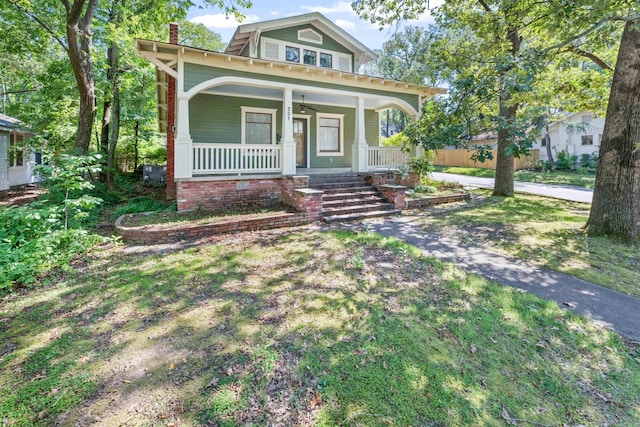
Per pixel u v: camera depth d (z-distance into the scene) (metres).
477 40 9.65
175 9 11.41
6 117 15.30
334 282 4.30
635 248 5.86
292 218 7.36
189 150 7.75
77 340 3.04
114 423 2.13
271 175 8.78
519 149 6.30
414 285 4.25
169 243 6.01
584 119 22.66
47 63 15.67
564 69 9.54
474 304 3.77
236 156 8.48
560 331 3.29
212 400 2.32
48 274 4.57
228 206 8.30
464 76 7.76
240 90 10.43
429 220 7.99
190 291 4.04
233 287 4.15
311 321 3.36
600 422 2.28
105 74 13.30
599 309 3.75
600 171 6.61
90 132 10.38
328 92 9.82
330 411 2.26
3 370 2.63
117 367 2.67
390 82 10.47
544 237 6.55
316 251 5.52
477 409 2.32
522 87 6.11
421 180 12.02
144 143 20.72
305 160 12.76
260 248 5.68
